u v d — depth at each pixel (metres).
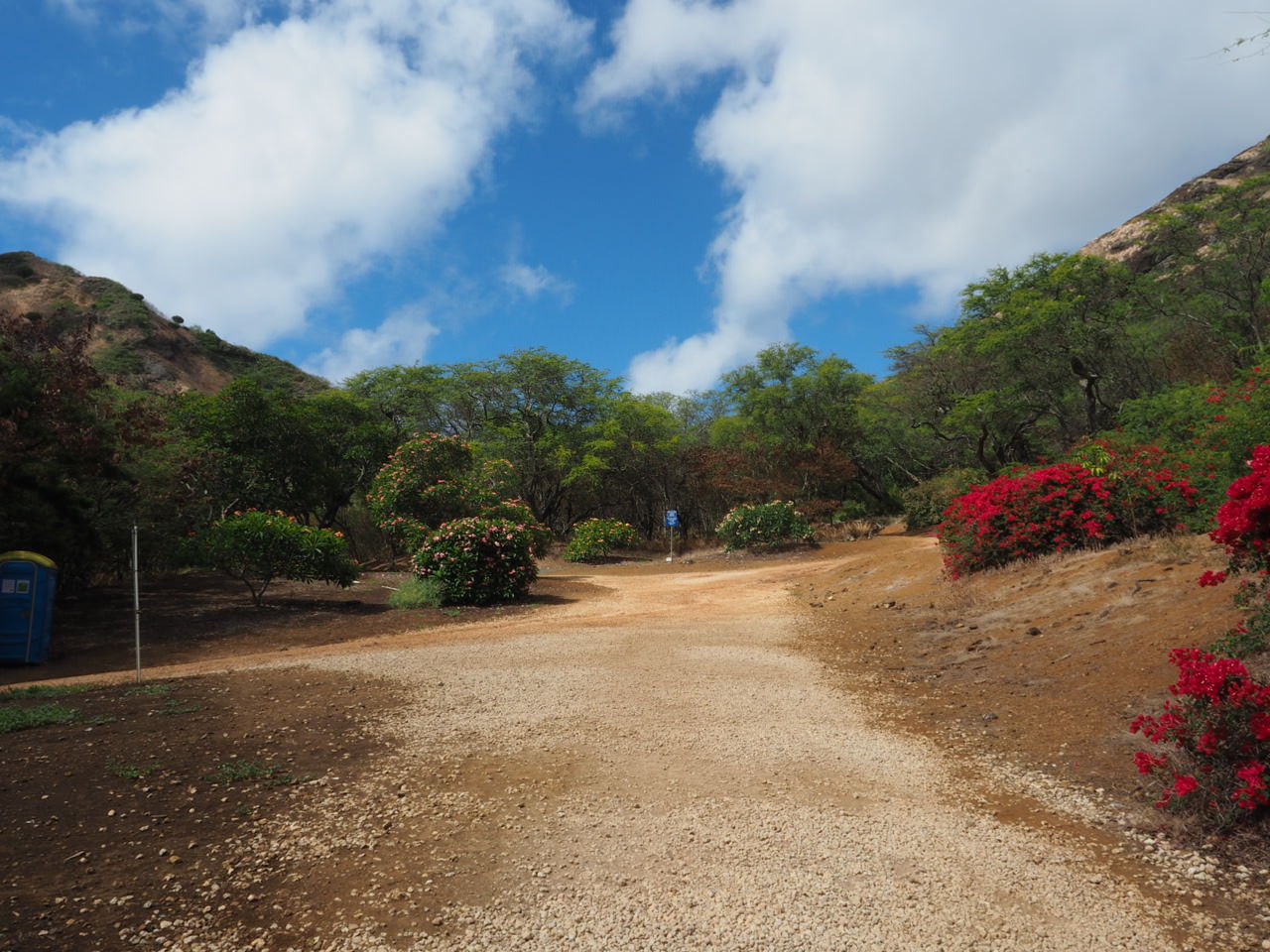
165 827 4.16
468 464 22.34
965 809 4.44
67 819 4.19
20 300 64.62
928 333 44.75
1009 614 9.00
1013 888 3.53
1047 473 11.44
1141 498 10.63
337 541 14.78
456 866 3.81
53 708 6.31
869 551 23.84
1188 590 7.39
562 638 10.09
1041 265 31.19
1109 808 4.30
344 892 3.55
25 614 10.38
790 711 6.52
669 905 3.42
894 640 9.30
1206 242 28.98
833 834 4.12
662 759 5.36
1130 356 27.27
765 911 3.35
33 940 3.08
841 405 37.03
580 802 4.59
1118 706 5.64
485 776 5.00
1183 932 3.13
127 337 62.25
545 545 26.30
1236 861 3.64
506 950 3.09
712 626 11.10
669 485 41.72
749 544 27.23
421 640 10.69
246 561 14.22
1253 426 9.66
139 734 5.66
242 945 3.12
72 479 14.38
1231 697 4.01
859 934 3.17
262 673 7.91
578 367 41.44
